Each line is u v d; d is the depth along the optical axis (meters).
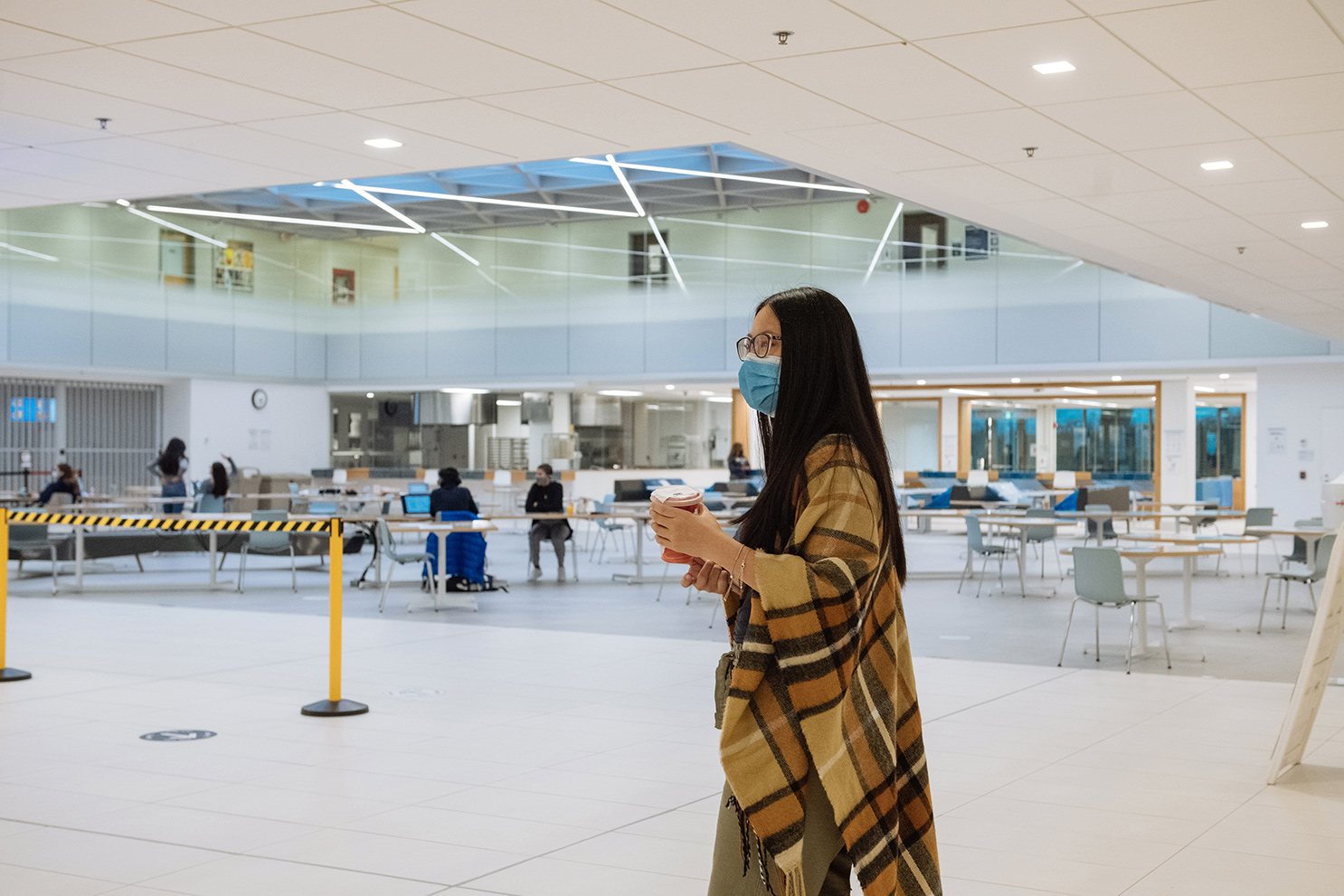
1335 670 8.86
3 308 22.81
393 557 12.27
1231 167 8.95
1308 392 21.23
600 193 24.27
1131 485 31.53
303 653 9.20
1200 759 5.97
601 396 28.70
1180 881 4.19
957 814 5.00
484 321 27.66
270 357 27.84
